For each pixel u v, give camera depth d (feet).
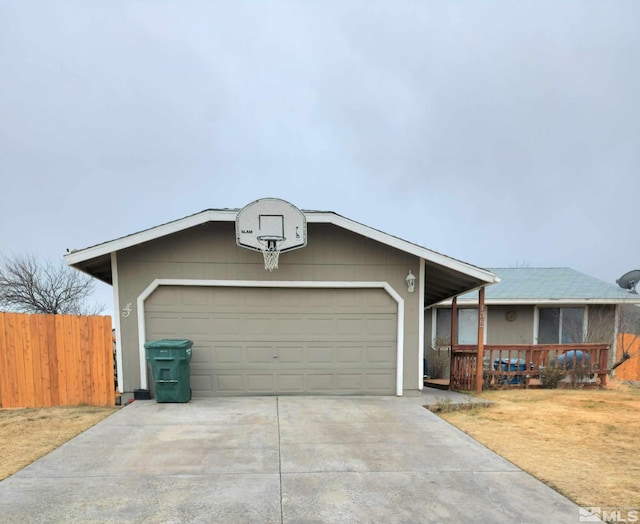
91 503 9.84
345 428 16.38
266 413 18.67
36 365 20.90
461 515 9.33
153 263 22.08
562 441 15.17
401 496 10.31
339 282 23.00
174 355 20.48
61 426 16.78
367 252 23.17
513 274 46.57
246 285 22.54
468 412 20.13
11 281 50.88
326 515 9.30
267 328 22.84
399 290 23.25
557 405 21.95
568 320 39.58
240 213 21.18
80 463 12.50
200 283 22.29
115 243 20.49
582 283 42.55
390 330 23.35
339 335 23.15
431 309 42.60
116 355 22.16
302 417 18.01
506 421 18.25
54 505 9.73
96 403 21.21
